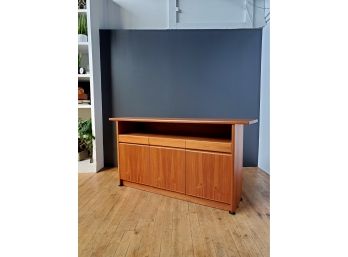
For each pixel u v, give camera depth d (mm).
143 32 3787
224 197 2215
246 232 1864
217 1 3949
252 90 3766
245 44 3723
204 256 1571
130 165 2898
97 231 1897
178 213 2205
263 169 3656
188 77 3816
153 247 1676
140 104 3889
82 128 3588
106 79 3859
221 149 2199
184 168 2445
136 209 2303
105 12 3941
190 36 3762
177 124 2980
